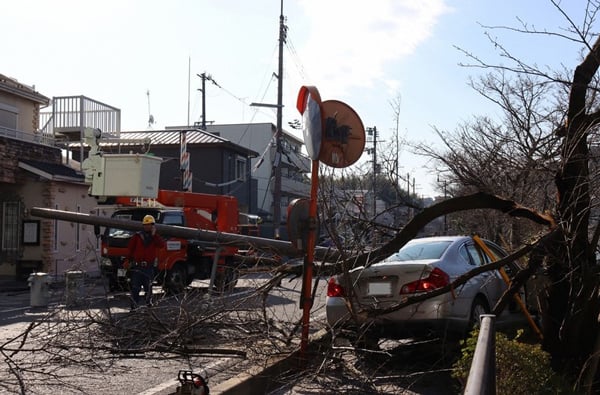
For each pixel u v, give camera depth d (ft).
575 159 21.16
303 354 23.32
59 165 84.23
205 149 129.49
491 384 9.60
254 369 22.81
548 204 24.95
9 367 22.74
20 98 83.82
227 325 26.50
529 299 29.27
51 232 78.89
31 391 21.80
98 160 54.90
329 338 24.27
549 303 22.89
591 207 20.65
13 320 40.50
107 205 59.77
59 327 26.58
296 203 23.32
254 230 88.38
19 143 77.77
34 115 86.84
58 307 29.63
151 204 61.11
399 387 22.62
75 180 80.33
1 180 74.49
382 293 25.91
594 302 21.47
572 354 22.09
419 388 22.79
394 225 27.22
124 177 54.49
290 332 26.14
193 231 40.52
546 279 23.09
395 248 23.50
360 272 25.49
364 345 25.21
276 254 28.02
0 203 80.33
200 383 19.35
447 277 25.76
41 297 48.03
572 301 21.49
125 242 54.85
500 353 18.79
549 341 22.80
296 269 25.61
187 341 26.68
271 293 34.06
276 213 98.89
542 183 24.57
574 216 20.85
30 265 78.69
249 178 144.46
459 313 25.79
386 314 23.24
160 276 54.13
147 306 27.58
